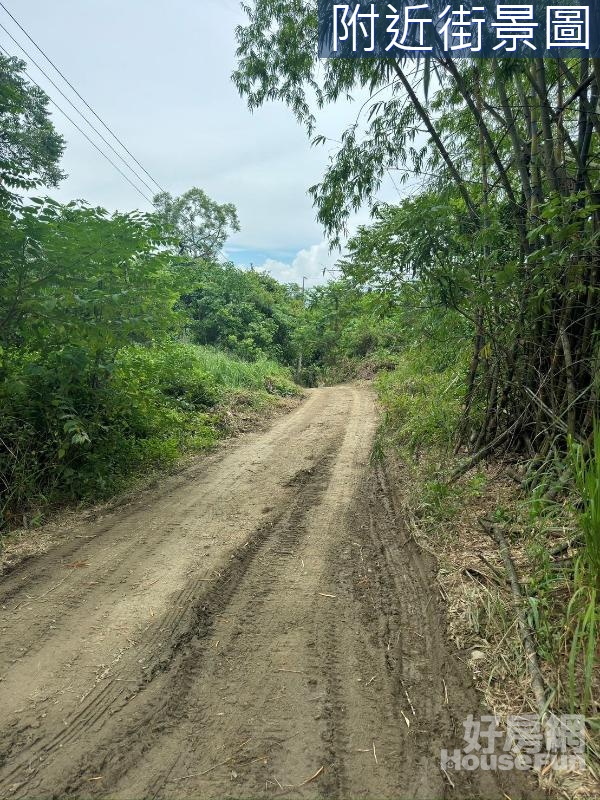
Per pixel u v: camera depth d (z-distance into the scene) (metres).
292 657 2.61
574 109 3.89
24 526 4.41
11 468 4.70
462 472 4.79
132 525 4.48
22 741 2.09
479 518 3.93
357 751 2.02
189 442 7.30
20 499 4.64
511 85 4.78
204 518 4.62
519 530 3.55
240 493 5.33
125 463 5.91
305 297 31.20
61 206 4.33
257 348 19.89
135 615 3.02
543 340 4.12
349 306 5.86
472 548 3.56
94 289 4.94
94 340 4.79
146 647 2.71
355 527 4.34
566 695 2.16
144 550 3.95
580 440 3.64
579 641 2.34
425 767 1.94
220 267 22.81
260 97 5.63
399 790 1.84
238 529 4.34
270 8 5.15
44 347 5.07
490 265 4.00
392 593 3.23
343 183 5.12
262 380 13.38
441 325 5.22
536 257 3.43
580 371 3.81
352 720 2.18
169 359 8.18
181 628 2.88
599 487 2.37
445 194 4.66
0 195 4.34
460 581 3.19
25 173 4.52
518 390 4.54
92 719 2.21
